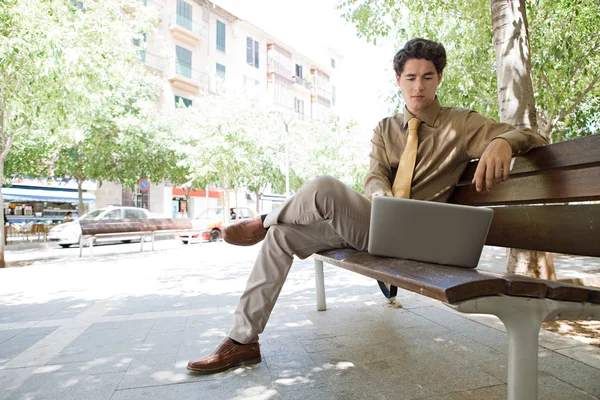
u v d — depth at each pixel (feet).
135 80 59.62
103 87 30.76
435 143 6.24
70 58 25.05
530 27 20.38
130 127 55.77
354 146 83.30
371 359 7.52
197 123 60.95
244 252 34.35
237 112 60.90
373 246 4.55
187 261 27.43
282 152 75.51
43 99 26.32
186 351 8.33
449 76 27.32
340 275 18.70
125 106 59.98
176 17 85.46
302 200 6.25
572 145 4.74
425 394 6.03
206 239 51.70
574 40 21.29
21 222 71.26
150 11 33.06
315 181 6.14
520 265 10.85
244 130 60.64
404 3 23.81
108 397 6.23
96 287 17.54
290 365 7.32
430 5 23.50
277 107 117.91
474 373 6.75
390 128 6.99
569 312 3.21
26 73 24.41
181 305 13.20
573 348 7.63
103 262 27.89
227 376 6.89
